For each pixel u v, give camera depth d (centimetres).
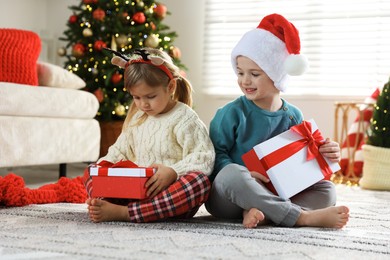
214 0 493
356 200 284
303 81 462
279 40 199
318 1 457
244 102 206
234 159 204
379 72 443
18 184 236
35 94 323
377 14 440
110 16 444
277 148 187
